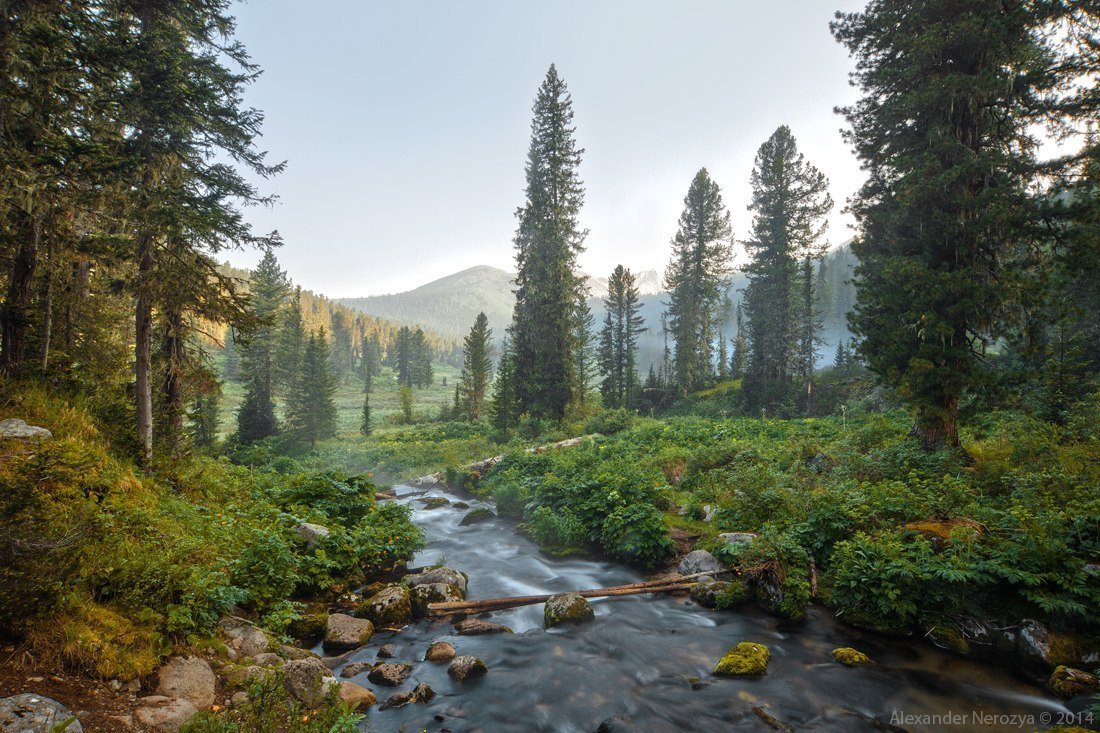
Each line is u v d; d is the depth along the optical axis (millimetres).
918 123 13805
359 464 35250
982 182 12828
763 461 15734
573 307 40125
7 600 4086
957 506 9867
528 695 6180
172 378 14828
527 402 40469
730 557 9883
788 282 45906
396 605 8445
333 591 9125
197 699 4602
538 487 15797
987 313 12039
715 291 60594
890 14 13680
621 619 8469
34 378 11062
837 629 7941
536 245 39938
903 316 13086
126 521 6957
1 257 11984
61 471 7012
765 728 5535
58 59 9977
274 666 5633
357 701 5699
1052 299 11438
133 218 10984
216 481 13000
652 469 17156
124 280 12438
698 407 48969
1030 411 14992
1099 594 6660
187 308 12602
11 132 9867
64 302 14398
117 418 11766
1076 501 8320
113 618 4918
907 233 13875
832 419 27547
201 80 12312
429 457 33688
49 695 3824
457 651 7371
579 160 40938
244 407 47000
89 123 10977
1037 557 7305
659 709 5898
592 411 41312
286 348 57156
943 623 7504
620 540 11555
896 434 16609
